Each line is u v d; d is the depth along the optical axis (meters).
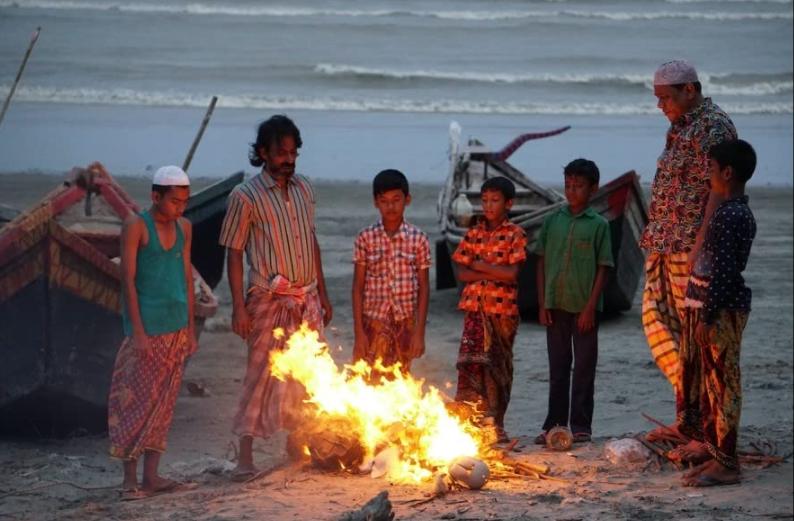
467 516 9.15
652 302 11.21
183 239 10.48
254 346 10.89
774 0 99.19
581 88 66.94
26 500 10.30
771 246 31.28
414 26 81.75
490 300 11.55
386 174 11.30
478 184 28.17
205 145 46.41
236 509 9.46
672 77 10.69
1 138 44.97
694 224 10.75
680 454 10.80
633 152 48.62
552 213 12.11
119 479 11.36
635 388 16.97
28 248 12.21
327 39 76.50
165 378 10.44
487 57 74.25
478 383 11.63
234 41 73.81
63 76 60.91
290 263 10.85
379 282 11.43
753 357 19.30
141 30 74.81
